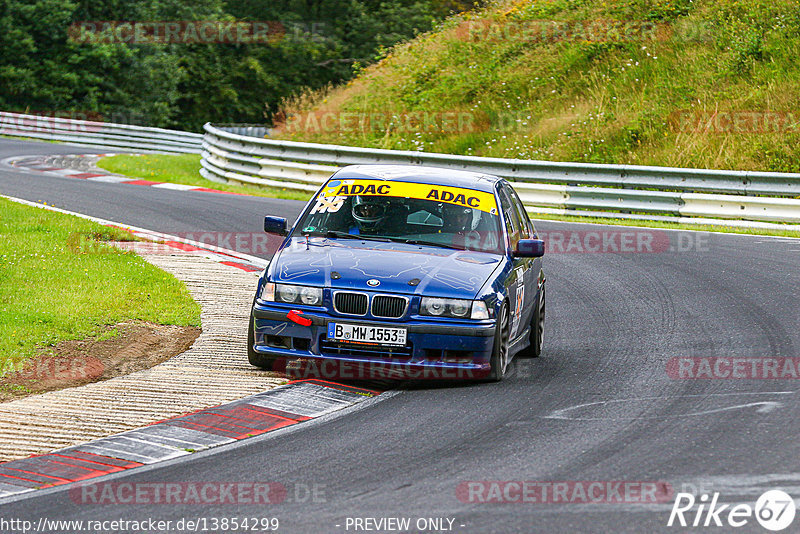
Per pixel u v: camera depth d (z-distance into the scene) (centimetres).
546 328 3741
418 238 3105
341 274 2850
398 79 11275
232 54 19112
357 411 2616
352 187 3300
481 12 12675
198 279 4291
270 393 2761
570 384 2898
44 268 4141
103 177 8519
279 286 2859
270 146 8344
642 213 7000
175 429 2439
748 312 3916
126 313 3566
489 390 2833
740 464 2128
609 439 2328
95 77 16488
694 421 2469
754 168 8044
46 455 2242
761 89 9050
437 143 9819
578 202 6981
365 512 1866
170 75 17488
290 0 19638
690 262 5134
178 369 2991
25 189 7038
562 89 10138
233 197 7312
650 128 8906
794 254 5353
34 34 16338
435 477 2070
